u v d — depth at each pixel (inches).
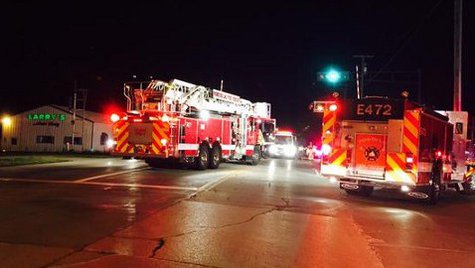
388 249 325.1
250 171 912.9
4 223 356.2
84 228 345.7
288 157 1729.8
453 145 677.9
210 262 274.1
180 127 837.8
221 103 997.8
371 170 567.2
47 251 283.7
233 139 1019.3
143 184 609.9
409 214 480.1
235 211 435.5
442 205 577.3
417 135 540.7
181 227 359.6
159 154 816.9
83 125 2164.1
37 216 383.9
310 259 289.9
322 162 593.0
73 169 809.5
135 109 870.4
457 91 914.7
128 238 320.2
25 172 735.7
